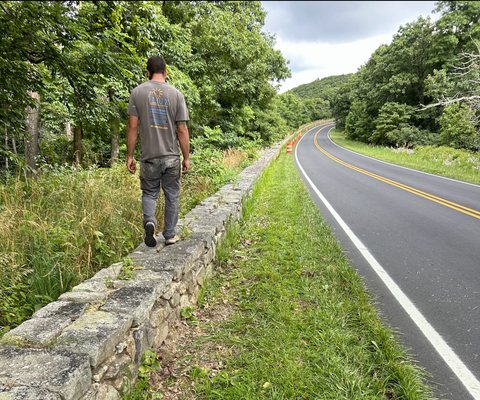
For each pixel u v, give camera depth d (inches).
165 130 123.8
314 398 86.8
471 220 271.1
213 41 529.0
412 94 1439.5
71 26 167.2
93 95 218.8
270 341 108.2
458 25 1163.3
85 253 128.0
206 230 156.1
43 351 68.4
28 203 152.4
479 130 856.9
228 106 685.9
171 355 103.6
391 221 270.2
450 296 143.9
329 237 212.8
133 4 217.9
